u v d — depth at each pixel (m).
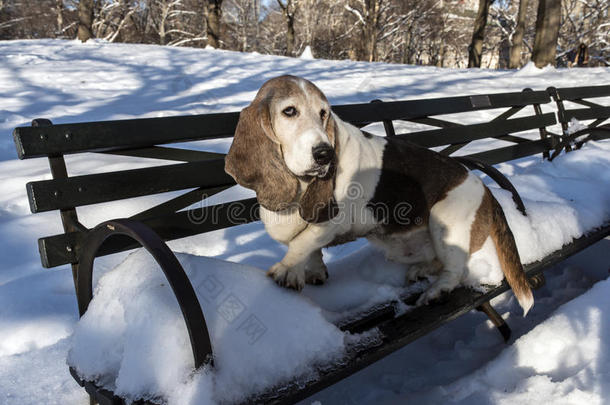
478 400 1.94
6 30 36.50
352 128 2.19
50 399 1.95
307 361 1.56
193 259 1.74
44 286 2.66
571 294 3.09
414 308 2.07
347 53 35.75
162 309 1.50
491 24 36.44
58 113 6.45
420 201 2.26
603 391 1.80
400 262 2.48
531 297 2.29
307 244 1.89
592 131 4.03
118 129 2.10
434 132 3.75
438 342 2.64
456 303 2.12
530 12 34.84
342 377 1.60
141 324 1.50
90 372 1.64
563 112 5.12
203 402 1.31
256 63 13.28
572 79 11.91
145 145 2.25
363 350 1.68
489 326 2.71
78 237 1.93
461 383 2.09
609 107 5.91
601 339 2.12
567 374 2.04
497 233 2.32
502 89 10.37
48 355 2.20
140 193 2.14
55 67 10.37
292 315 1.64
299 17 36.62
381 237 2.35
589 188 3.29
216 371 1.40
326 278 2.26
